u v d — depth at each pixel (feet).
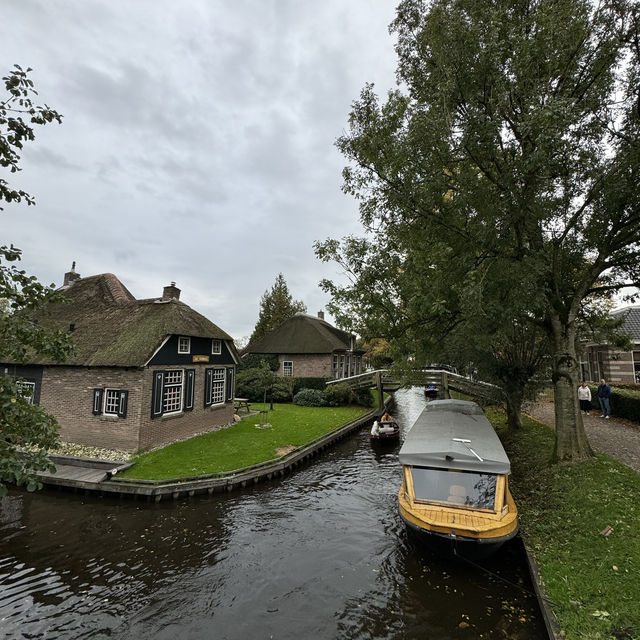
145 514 35.19
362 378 96.73
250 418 73.72
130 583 24.85
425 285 31.71
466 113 28.76
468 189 29.50
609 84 29.27
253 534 31.50
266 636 20.16
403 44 34.88
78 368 51.60
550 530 25.94
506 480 27.22
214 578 25.38
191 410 57.47
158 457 46.11
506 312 28.25
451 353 55.31
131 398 48.06
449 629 20.29
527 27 28.19
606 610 17.76
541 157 24.34
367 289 36.45
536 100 25.89
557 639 16.84
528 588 23.39
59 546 29.53
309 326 116.67
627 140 28.60
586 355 91.50
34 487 15.02
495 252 30.09
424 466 28.63
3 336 17.44
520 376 51.24
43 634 20.40
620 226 30.58
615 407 57.67
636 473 30.99
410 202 32.65
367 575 25.58
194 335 56.49
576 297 34.71
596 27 28.22
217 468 43.11
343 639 19.86
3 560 27.53
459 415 40.11
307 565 26.86
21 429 16.51
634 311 81.51
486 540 23.57
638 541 22.04
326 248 36.73
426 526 24.91
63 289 71.26
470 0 27.02
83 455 46.57
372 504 37.91
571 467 32.76
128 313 58.85
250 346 124.26
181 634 20.34
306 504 37.83
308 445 54.44
